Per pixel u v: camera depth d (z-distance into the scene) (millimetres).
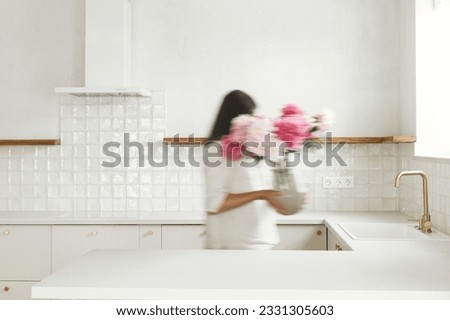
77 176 3904
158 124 3879
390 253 2051
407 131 3568
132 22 3871
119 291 1533
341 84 3832
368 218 3375
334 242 3041
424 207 2789
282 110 1870
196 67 3869
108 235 3414
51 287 1543
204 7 3857
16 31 3896
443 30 3336
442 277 1646
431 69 3352
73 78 3879
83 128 3891
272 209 2203
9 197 3943
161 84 3879
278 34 3844
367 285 1548
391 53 3814
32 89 3891
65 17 3885
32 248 3434
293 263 1850
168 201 3883
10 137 3889
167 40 3871
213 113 3863
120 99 3885
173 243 3396
